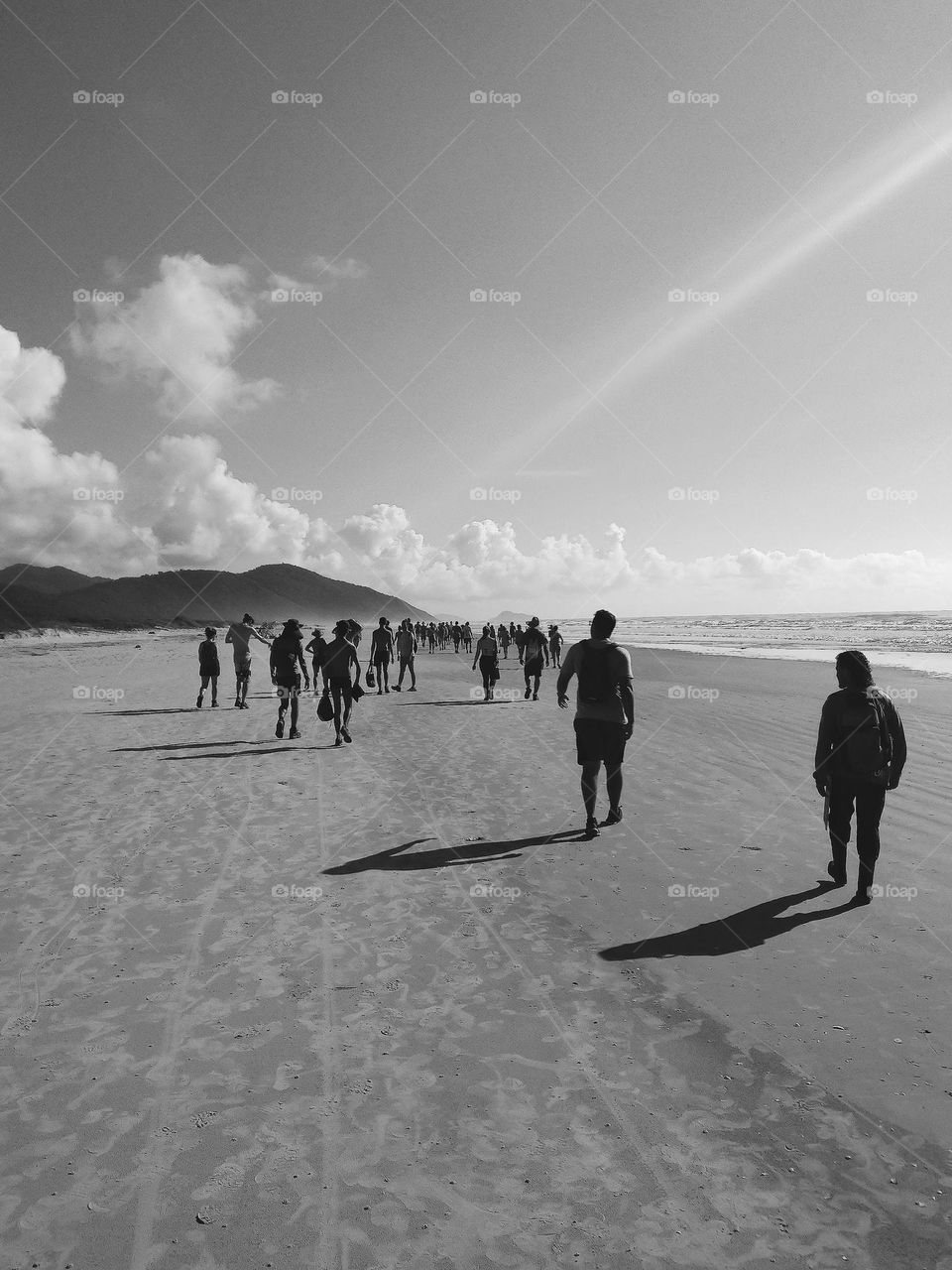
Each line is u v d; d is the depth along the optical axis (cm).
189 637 8969
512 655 4491
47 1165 266
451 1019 364
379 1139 279
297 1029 356
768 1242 231
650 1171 262
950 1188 253
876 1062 322
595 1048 338
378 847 635
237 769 962
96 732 1295
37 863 597
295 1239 233
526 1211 244
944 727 1231
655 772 913
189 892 536
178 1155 271
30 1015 369
